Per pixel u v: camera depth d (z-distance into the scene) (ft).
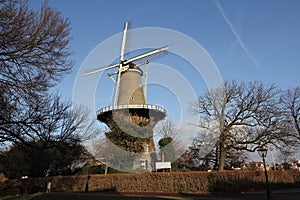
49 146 41.16
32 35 30.96
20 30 30.09
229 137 89.45
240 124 90.53
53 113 39.91
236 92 90.79
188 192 72.69
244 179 72.90
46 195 66.03
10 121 34.96
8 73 32.14
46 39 32.40
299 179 82.48
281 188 78.13
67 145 42.50
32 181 94.84
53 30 32.53
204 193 70.44
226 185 71.36
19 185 94.22
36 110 36.35
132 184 80.74
